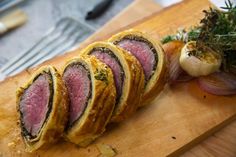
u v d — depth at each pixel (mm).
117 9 865
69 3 900
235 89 590
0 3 882
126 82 528
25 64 748
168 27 685
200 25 656
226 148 553
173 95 590
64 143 530
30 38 833
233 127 575
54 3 899
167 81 589
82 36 806
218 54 583
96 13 845
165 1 778
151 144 535
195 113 571
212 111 574
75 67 536
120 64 539
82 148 527
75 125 510
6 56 802
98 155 522
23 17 863
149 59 571
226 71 595
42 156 521
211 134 566
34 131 517
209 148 553
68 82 535
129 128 549
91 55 553
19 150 526
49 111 502
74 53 643
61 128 504
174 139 542
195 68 583
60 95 500
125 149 529
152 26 687
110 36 672
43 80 525
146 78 563
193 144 550
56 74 515
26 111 531
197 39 595
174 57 603
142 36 583
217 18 590
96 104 499
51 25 857
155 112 568
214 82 587
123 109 529
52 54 764
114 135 541
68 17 838
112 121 543
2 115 563
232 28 586
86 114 501
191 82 605
